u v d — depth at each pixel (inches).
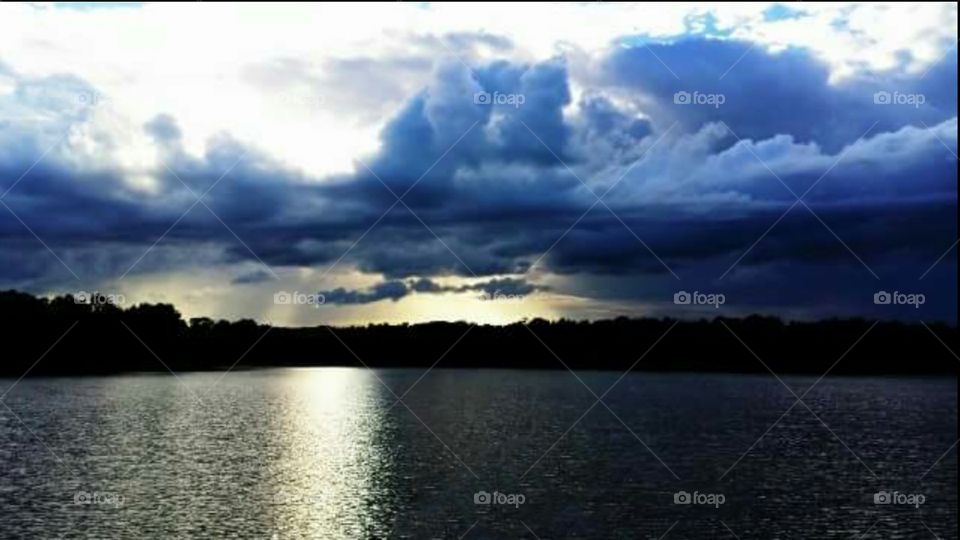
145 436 1927.9
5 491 1449.3
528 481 1663.4
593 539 1325.0
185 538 1243.8
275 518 1344.7
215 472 1610.5
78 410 2257.6
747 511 1512.1
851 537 1385.3
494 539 1307.8
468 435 2148.1
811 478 1764.3
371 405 2588.6
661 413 2605.8
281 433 2033.7
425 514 1409.9
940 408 2659.9
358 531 1312.7
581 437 2183.8
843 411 2662.4
